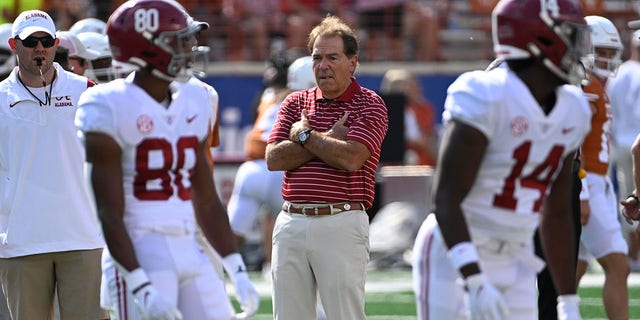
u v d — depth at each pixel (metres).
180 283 15.48
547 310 22.05
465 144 14.28
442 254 15.05
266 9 48.94
